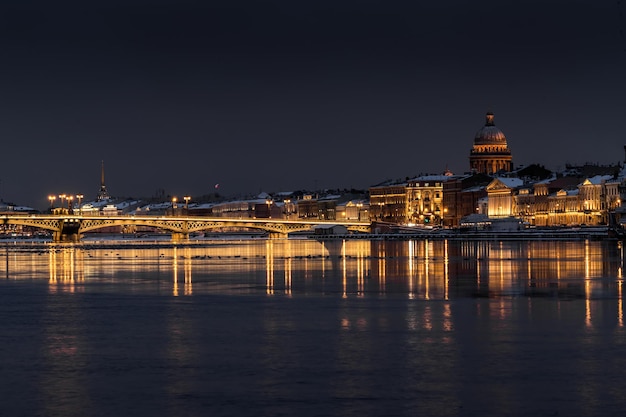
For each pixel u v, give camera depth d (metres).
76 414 68.56
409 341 92.00
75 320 108.75
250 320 107.06
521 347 88.31
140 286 152.75
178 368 81.31
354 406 69.62
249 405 70.06
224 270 193.50
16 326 104.25
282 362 83.19
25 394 73.50
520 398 71.25
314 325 102.69
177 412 68.62
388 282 155.25
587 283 148.88
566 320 104.31
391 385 75.06
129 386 75.50
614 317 106.44
